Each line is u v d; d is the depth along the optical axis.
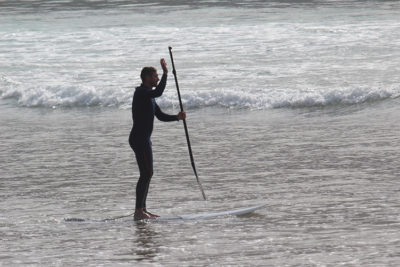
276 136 48.34
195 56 83.81
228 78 71.00
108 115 60.66
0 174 40.34
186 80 71.31
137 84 70.94
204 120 56.09
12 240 27.22
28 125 57.44
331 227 27.00
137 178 37.97
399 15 110.31
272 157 41.81
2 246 26.38
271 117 56.06
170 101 63.06
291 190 33.94
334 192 33.06
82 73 77.69
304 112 57.28
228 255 23.97
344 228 26.73
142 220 29.66
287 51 84.12
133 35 101.50
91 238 27.11
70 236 27.53
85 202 33.44
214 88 67.06
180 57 83.69
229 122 54.75
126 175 38.78
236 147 45.31
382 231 25.98
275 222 28.30
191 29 104.75
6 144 49.53
